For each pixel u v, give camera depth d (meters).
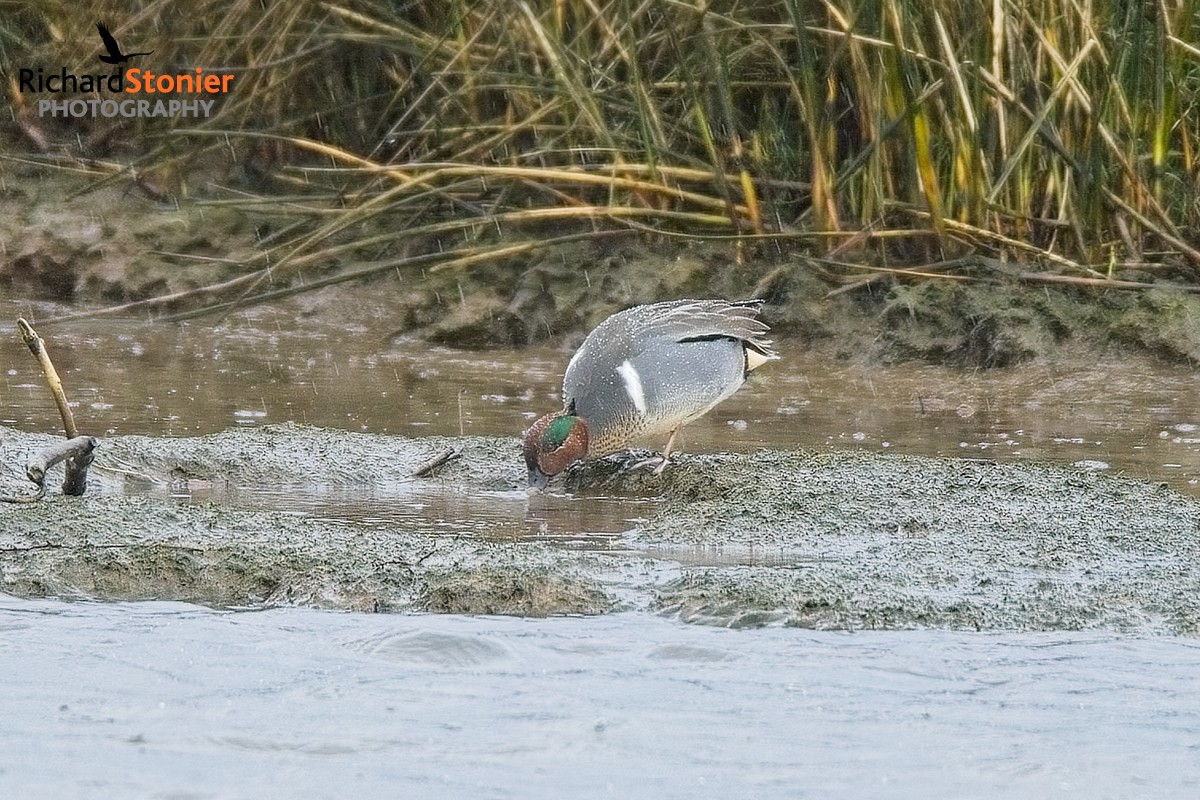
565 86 15.49
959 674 6.55
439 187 16.20
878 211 15.08
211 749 5.75
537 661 6.72
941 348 14.44
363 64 17.53
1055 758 5.67
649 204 15.98
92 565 7.79
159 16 18.08
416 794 5.35
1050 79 14.80
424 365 14.73
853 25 14.26
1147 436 11.87
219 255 17.22
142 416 12.16
